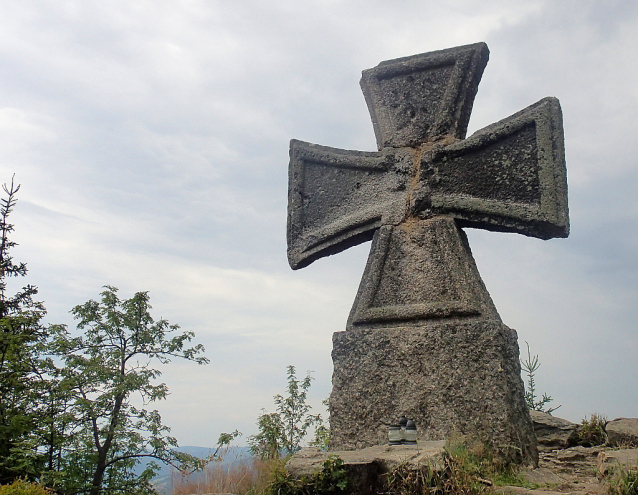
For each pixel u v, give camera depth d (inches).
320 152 257.6
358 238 243.9
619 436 261.6
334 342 223.1
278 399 415.8
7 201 526.9
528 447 196.1
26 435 393.7
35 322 452.1
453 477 156.3
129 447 478.6
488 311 208.4
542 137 218.7
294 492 161.0
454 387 199.3
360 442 207.3
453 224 225.5
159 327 528.7
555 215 210.4
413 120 245.6
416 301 218.5
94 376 475.8
